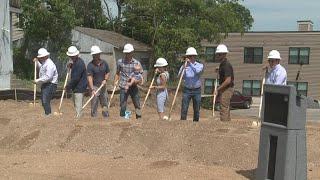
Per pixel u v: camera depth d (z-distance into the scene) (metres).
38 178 7.94
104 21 46.62
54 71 12.28
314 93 48.19
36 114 12.40
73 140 10.19
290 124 7.05
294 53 49.00
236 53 50.88
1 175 8.12
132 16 42.25
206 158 8.97
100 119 11.23
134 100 12.74
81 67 12.15
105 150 9.76
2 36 21.78
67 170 8.42
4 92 19.39
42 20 34.81
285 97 7.09
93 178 7.89
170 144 9.51
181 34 36.62
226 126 10.33
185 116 11.99
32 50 36.94
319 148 9.38
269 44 49.72
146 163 8.81
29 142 10.43
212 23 38.28
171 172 8.18
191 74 11.80
